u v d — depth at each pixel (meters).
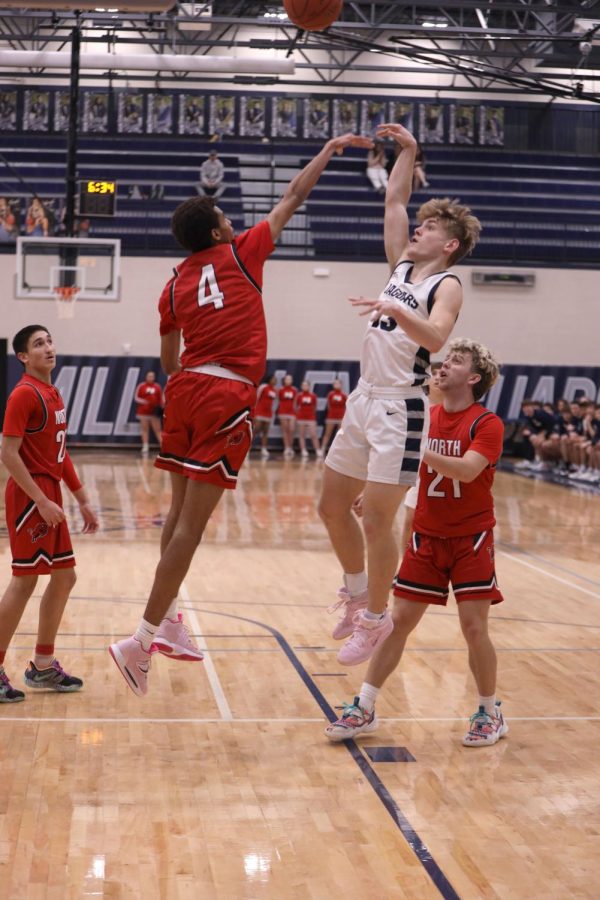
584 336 22.89
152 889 2.95
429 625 6.78
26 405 4.78
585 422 17.62
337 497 4.16
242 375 3.79
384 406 3.96
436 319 3.75
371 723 4.48
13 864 3.10
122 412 22.06
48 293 17.00
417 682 5.41
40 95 24.64
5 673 5.16
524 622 7.07
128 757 4.17
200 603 7.41
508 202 24.17
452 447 4.36
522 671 5.73
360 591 4.37
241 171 24.45
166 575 3.80
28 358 4.94
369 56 25.56
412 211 23.95
